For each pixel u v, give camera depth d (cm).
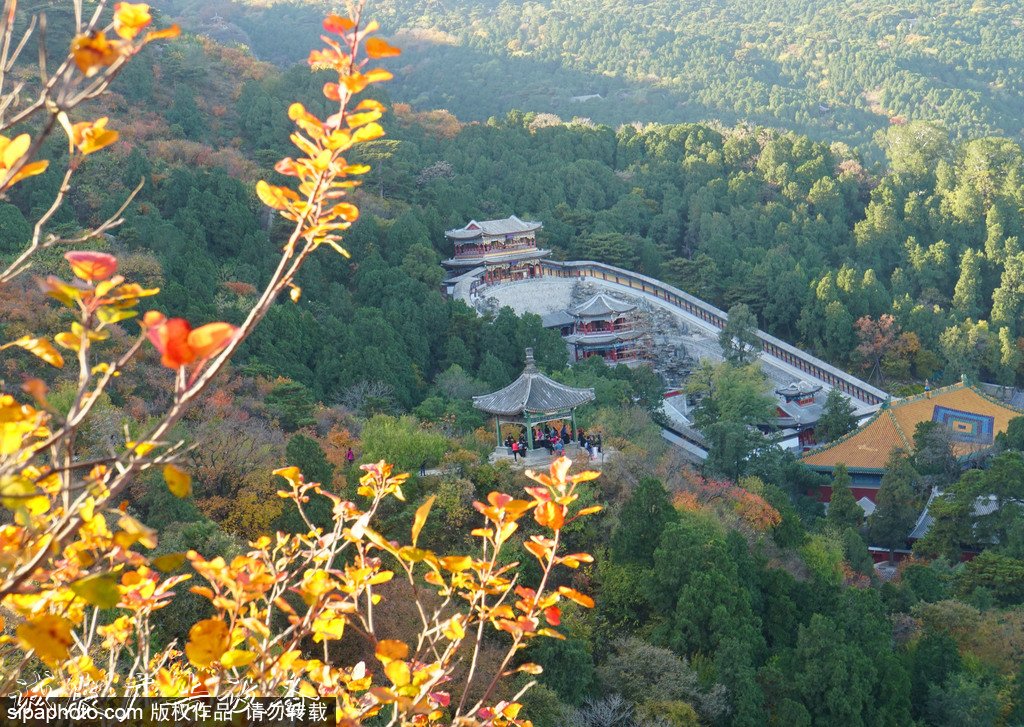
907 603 5872
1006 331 12875
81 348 622
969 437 9625
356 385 8600
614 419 7750
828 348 13150
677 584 4662
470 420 7519
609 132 18038
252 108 15975
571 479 879
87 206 10988
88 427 4591
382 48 680
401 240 12394
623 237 14350
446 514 4959
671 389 11681
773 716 4256
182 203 11494
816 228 15600
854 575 6625
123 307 649
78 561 725
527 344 10425
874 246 15350
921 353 12912
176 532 3981
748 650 4306
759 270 13750
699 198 15738
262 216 12106
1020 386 13238
